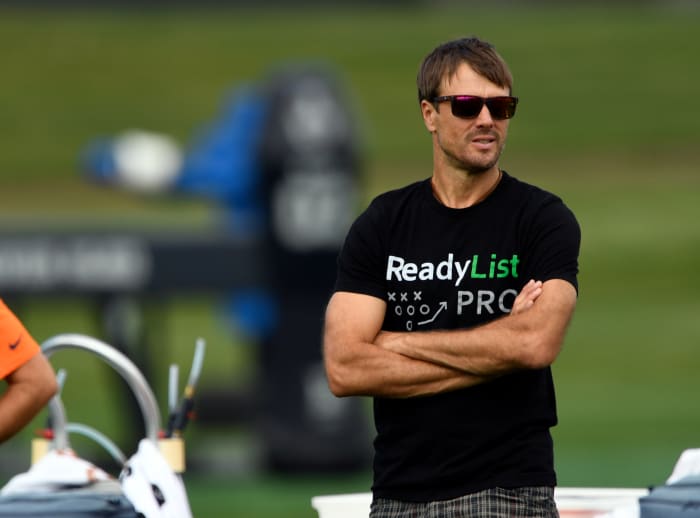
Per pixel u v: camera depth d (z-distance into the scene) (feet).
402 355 42.57
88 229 114.32
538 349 41.45
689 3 577.43
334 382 43.34
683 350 213.05
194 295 115.96
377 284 43.75
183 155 127.03
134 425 118.52
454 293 42.80
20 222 120.26
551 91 461.78
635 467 129.08
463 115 42.32
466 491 41.60
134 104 444.14
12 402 42.80
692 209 325.62
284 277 117.19
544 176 376.89
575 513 51.08
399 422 42.68
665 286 265.13
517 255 42.73
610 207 332.19
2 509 42.11
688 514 42.78
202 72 472.85
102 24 509.35
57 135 416.05
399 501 42.50
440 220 43.16
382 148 403.34
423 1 570.05
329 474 119.96
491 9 575.79
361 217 44.16
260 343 121.60
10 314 43.19
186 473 125.39
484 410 41.93
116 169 127.13
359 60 490.49
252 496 113.39
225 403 142.20
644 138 415.23
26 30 500.33
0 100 443.32
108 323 114.73
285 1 542.98
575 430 154.20
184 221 318.24
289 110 117.08
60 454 47.11
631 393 181.27
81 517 42.04
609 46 504.84
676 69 479.82
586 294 261.24
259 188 117.50
